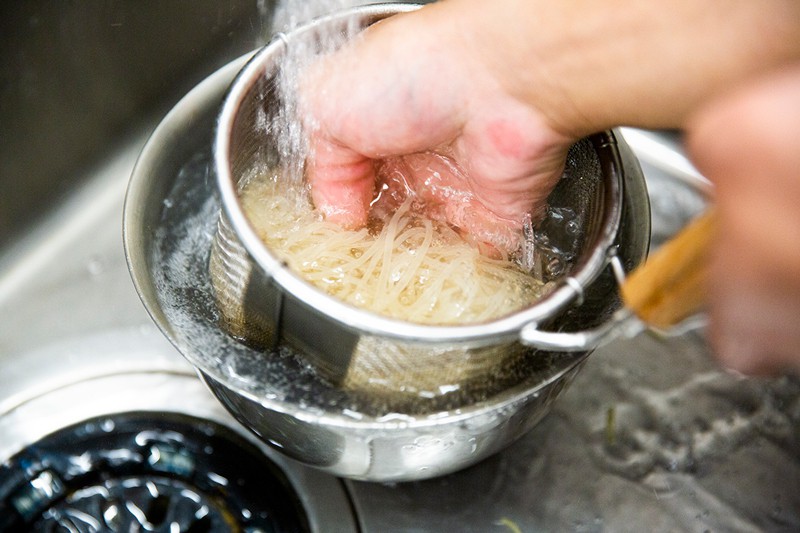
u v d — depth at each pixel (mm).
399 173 567
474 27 489
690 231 415
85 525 567
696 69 446
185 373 619
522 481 598
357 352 485
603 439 616
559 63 474
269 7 726
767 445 619
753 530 590
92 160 701
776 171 372
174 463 587
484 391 495
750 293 392
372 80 510
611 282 513
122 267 680
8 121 643
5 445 590
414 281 534
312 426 485
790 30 427
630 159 544
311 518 574
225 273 513
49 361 626
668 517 592
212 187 596
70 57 656
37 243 684
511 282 539
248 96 519
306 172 560
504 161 516
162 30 688
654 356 647
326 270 533
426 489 589
